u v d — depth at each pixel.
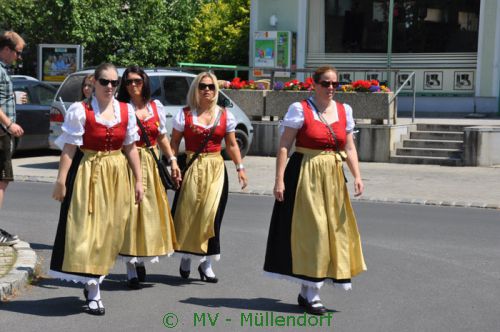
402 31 28.11
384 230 11.38
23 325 6.66
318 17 29.06
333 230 7.00
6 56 9.27
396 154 20.05
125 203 7.11
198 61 34.59
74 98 17.36
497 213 13.13
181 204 8.16
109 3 33.59
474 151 19.08
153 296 7.70
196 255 8.12
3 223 11.30
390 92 20.02
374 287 8.17
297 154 7.14
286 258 7.07
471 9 26.92
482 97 26.69
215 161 8.24
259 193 14.85
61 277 6.87
